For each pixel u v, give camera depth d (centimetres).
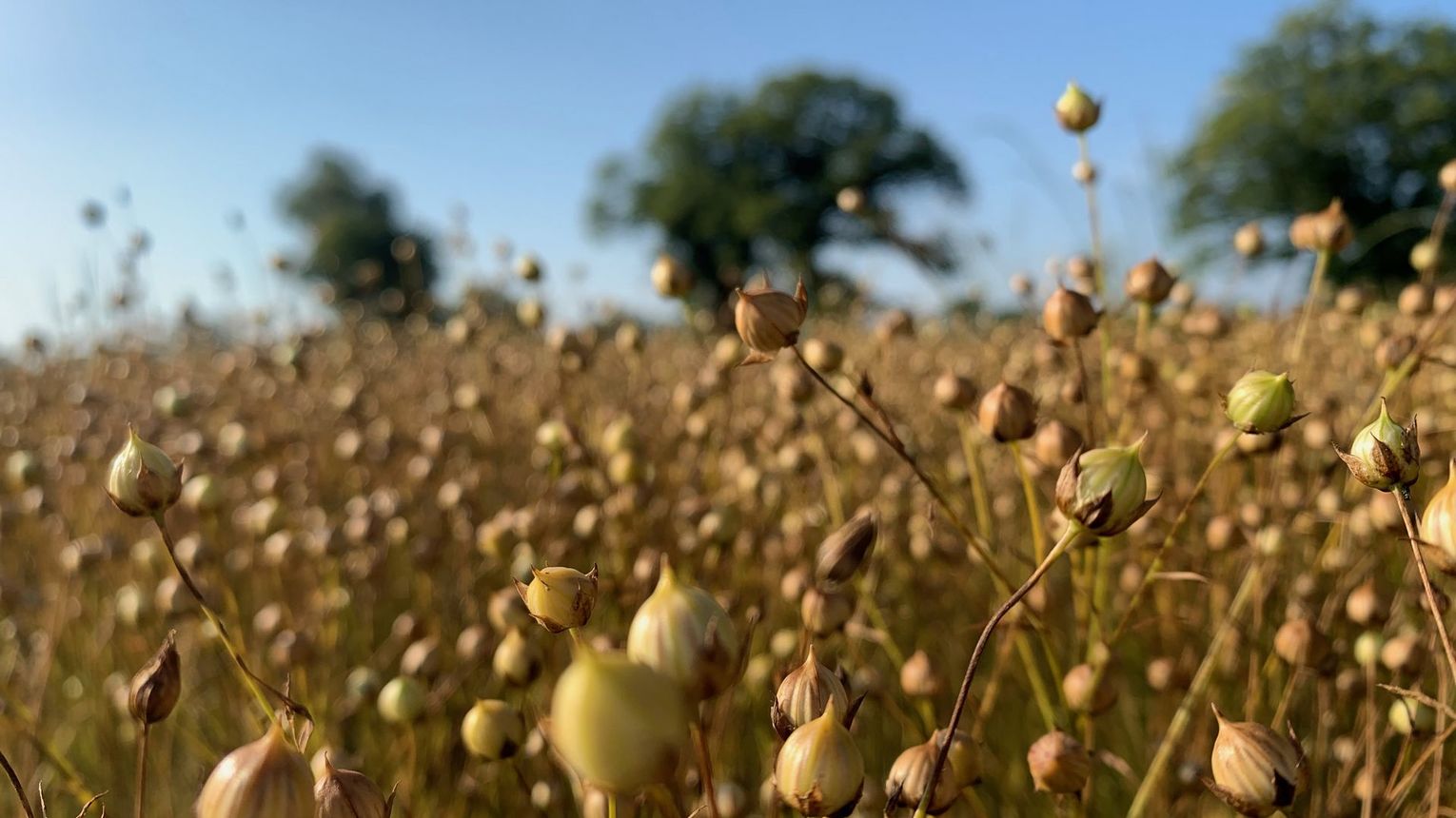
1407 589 18
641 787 6
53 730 24
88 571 23
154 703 11
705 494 26
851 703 9
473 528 26
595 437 30
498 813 19
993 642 23
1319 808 16
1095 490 9
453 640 23
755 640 21
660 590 8
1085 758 11
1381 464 9
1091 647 16
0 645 28
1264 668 16
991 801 19
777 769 8
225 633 11
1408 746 14
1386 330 25
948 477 25
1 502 27
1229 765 9
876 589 22
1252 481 26
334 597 23
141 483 11
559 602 9
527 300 29
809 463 23
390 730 20
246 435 28
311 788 7
